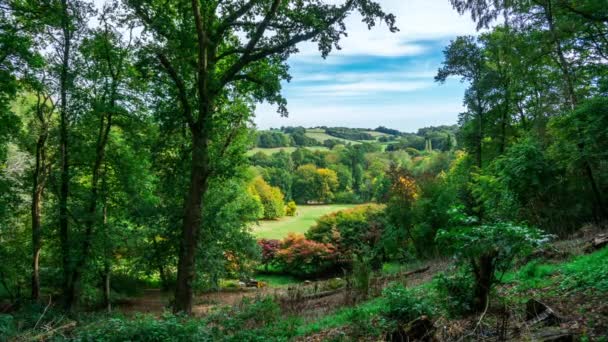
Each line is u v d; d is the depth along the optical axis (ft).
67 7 48.49
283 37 46.88
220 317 34.30
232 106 58.44
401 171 82.64
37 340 29.96
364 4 43.91
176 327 25.43
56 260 55.06
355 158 258.98
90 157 54.19
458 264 23.07
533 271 29.89
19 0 49.19
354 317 26.81
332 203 223.10
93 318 42.93
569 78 55.36
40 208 56.65
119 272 70.90
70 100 50.14
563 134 51.52
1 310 48.42
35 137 53.88
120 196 58.29
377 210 101.76
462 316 21.94
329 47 46.42
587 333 15.96
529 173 53.62
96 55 51.06
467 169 93.30
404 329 19.27
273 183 212.43
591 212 53.16
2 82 46.78
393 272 59.47
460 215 22.72
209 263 58.95
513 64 63.26
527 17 54.95
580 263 28.04
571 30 53.47
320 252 97.81
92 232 53.83
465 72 86.48
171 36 44.55
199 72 44.75
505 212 55.47
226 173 52.34
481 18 48.60
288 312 37.09
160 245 59.06
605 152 47.47
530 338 16.46
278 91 47.57
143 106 54.19
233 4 47.21
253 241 70.69
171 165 54.49
